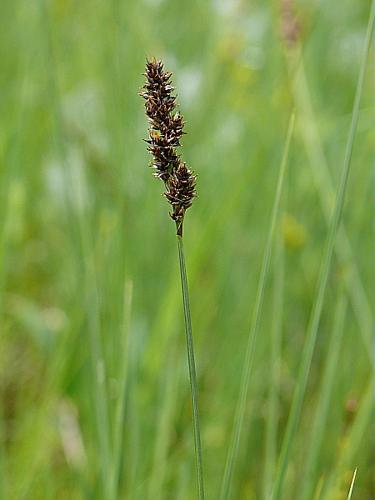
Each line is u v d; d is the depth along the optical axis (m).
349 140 0.38
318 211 0.60
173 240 0.58
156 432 0.48
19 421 0.52
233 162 0.62
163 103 0.33
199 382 0.52
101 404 0.44
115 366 0.47
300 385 0.39
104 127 0.62
